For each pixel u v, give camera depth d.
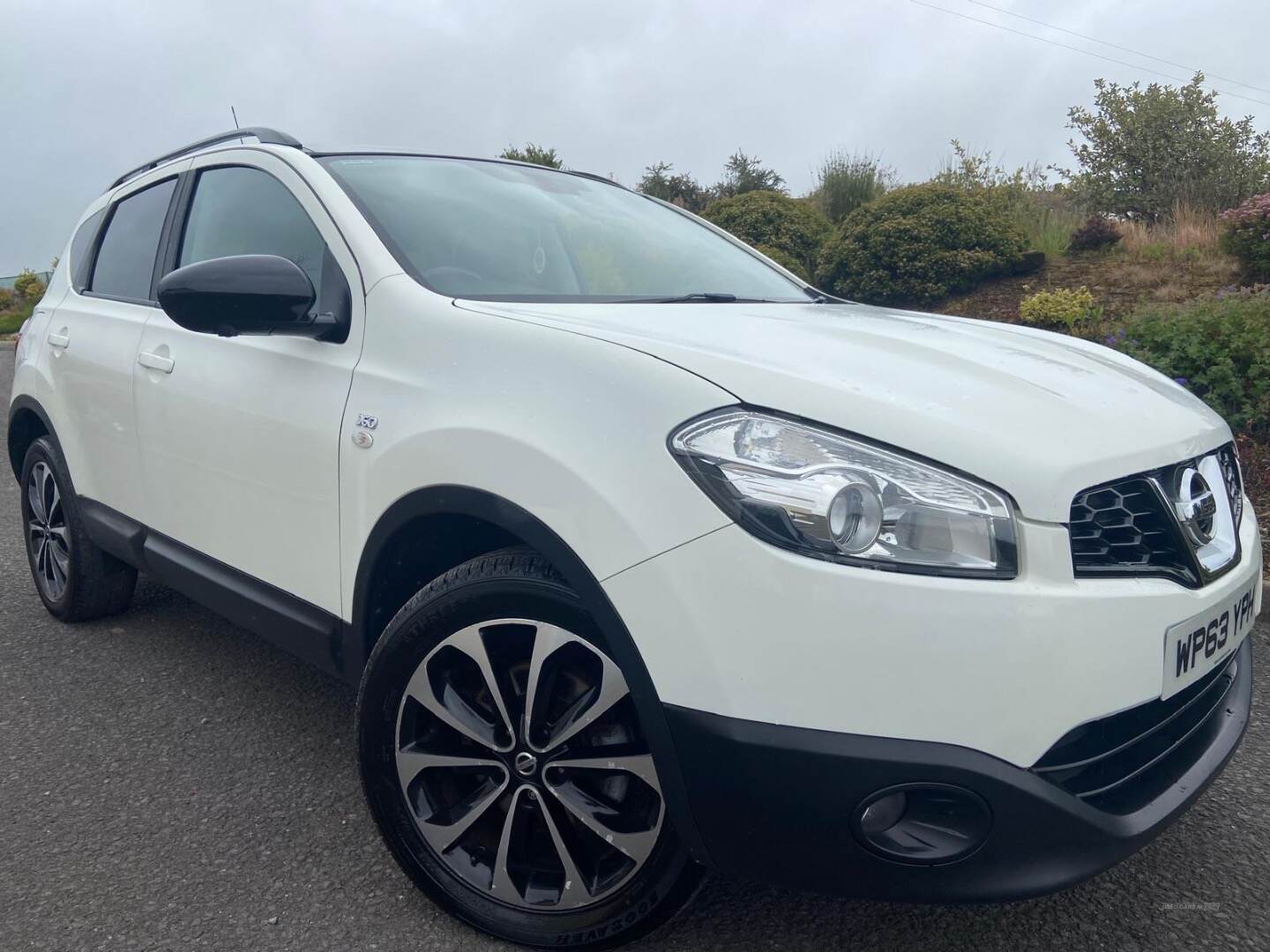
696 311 2.38
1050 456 1.69
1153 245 9.92
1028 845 1.65
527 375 1.97
